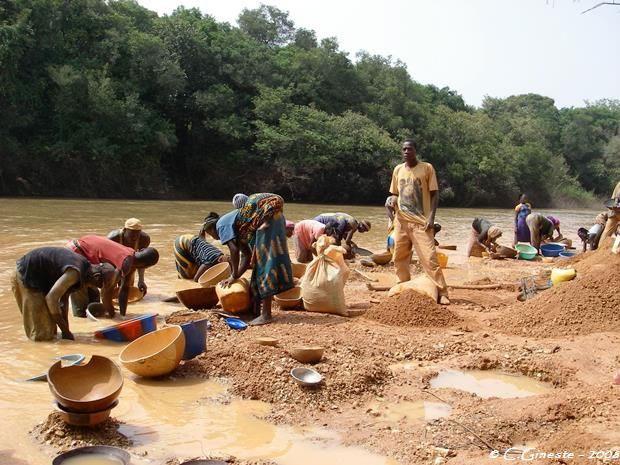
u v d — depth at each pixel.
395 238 9.52
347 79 54.91
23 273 6.70
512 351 6.50
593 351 6.47
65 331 6.83
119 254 7.62
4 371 5.76
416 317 7.65
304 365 5.79
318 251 8.46
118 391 4.53
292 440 4.49
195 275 9.37
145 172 42.16
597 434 4.21
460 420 4.72
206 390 5.45
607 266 8.02
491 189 59.91
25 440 4.34
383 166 48.97
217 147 47.50
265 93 47.72
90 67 40.00
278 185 47.47
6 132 36.12
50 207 26.64
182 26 46.62
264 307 7.54
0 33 34.59
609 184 82.50
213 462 3.85
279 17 66.56
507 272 12.62
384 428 4.69
